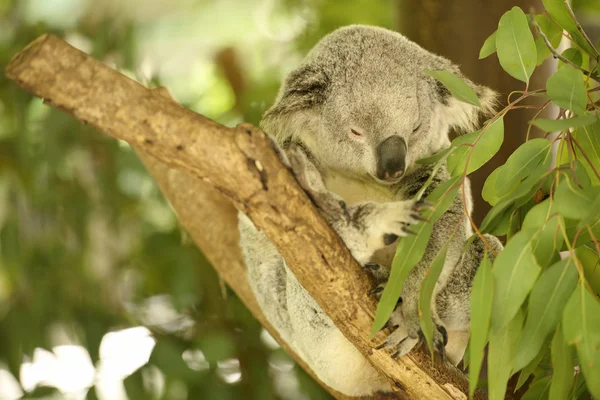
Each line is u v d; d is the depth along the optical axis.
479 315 3.78
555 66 6.83
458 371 4.88
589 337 3.61
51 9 10.27
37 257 8.76
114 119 3.68
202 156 3.80
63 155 8.65
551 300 3.78
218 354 7.60
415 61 5.58
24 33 9.40
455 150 4.39
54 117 8.51
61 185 8.87
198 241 7.39
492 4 6.99
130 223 9.31
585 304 3.65
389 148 5.24
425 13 7.23
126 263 9.04
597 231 4.25
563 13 4.61
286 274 5.68
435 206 4.21
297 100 5.52
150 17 13.82
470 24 7.04
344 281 4.30
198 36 14.12
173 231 8.91
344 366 5.50
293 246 4.13
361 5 10.70
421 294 4.10
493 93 5.68
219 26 14.05
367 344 4.54
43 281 8.62
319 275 4.26
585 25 7.67
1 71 8.94
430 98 5.57
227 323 8.37
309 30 10.73
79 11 10.45
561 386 3.85
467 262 5.32
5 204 9.20
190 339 8.14
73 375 9.50
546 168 4.16
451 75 4.35
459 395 4.64
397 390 4.73
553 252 3.81
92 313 8.52
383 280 4.70
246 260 6.50
